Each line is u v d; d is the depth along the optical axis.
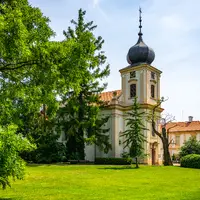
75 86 12.75
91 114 37.41
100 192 12.84
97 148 46.75
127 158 37.94
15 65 12.17
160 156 47.12
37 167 28.36
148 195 12.05
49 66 11.84
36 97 12.87
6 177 8.91
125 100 47.88
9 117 12.38
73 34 37.44
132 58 49.00
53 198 11.15
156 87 48.53
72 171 24.08
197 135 72.12
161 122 48.09
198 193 12.73
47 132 37.91
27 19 12.12
